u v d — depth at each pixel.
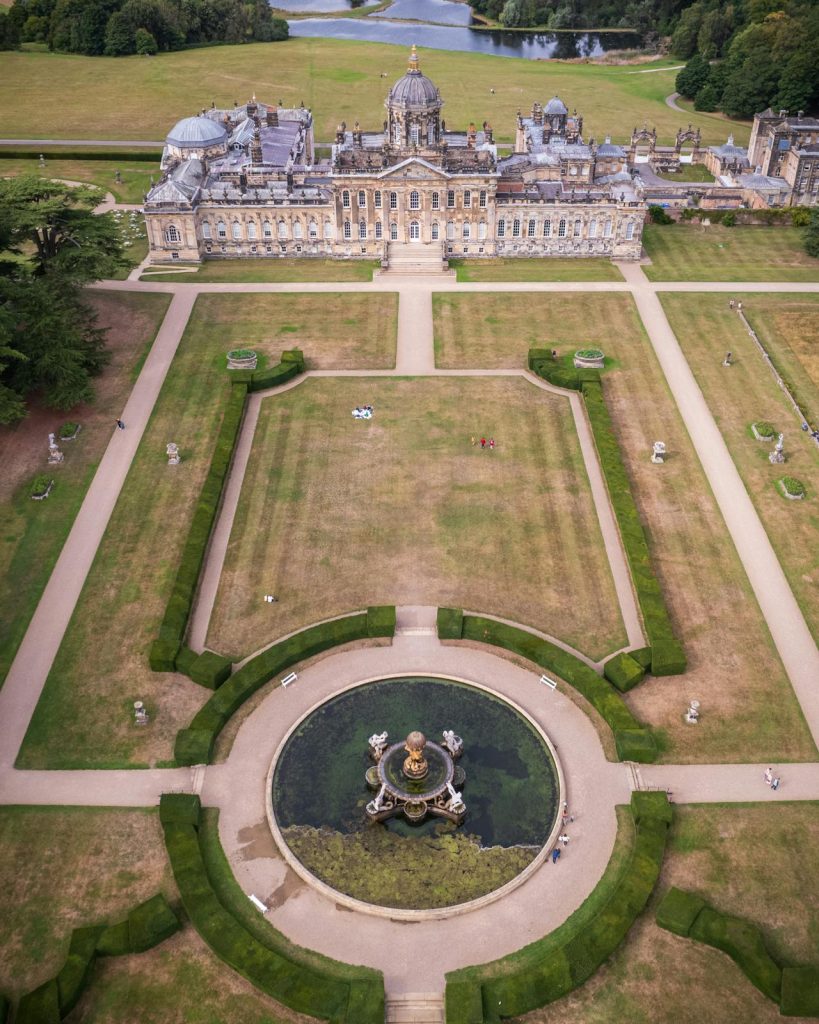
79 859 75.56
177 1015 65.50
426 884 73.88
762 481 119.19
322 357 146.25
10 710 88.12
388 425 129.50
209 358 145.50
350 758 83.94
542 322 157.25
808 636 96.44
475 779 82.00
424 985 67.44
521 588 101.94
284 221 178.25
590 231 179.50
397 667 92.25
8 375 128.12
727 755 83.94
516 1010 64.69
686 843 76.50
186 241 177.75
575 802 79.75
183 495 116.19
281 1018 65.25
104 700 89.19
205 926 69.31
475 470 120.56
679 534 110.06
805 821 78.25
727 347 149.75
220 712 86.12
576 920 71.38
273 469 120.75
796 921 71.00
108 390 137.38
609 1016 65.19
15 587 102.19
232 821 78.62
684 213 197.62
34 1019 63.81
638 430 129.00
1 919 71.31
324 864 75.38
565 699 88.88
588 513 113.19
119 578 103.56
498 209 177.75
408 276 174.38
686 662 92.12
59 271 136.38
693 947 69.19
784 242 189.50
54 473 119.81
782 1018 65.00
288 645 92.69
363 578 103.25
